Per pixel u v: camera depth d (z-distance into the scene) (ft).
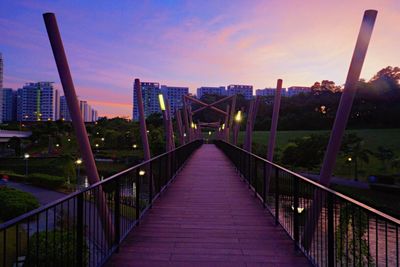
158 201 31.14
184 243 18.95
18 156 227.40
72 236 12.65
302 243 17.83
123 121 316.81
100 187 16.62
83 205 13.08
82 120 21.54
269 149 39.06
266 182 28.43
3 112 586.45
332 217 13.33
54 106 579.48
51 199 108.47
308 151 142.00
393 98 247.91
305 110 281.33
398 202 84.53
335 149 21.90
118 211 17.30
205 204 29.96
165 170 37.81
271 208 27.22
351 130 240.12
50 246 12.64
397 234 8.54
